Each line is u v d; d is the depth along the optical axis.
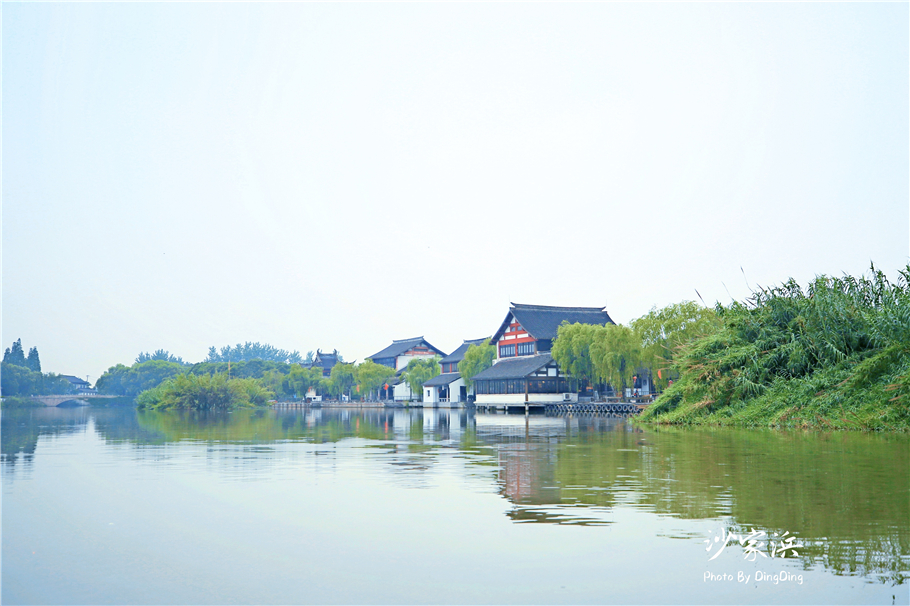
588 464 17.28
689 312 54.22
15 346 159.62
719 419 34.38
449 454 20.77
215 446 24.75
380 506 11.77
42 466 18.03
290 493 13.20
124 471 16.86
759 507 11.01
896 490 12.52
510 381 73.38
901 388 28.05
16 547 9.34
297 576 7.98
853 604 6.79
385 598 7.22
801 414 30.84
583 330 64.94
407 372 109.50
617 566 8.07
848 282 35.56
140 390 155.12
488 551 8.78
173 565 8.45
